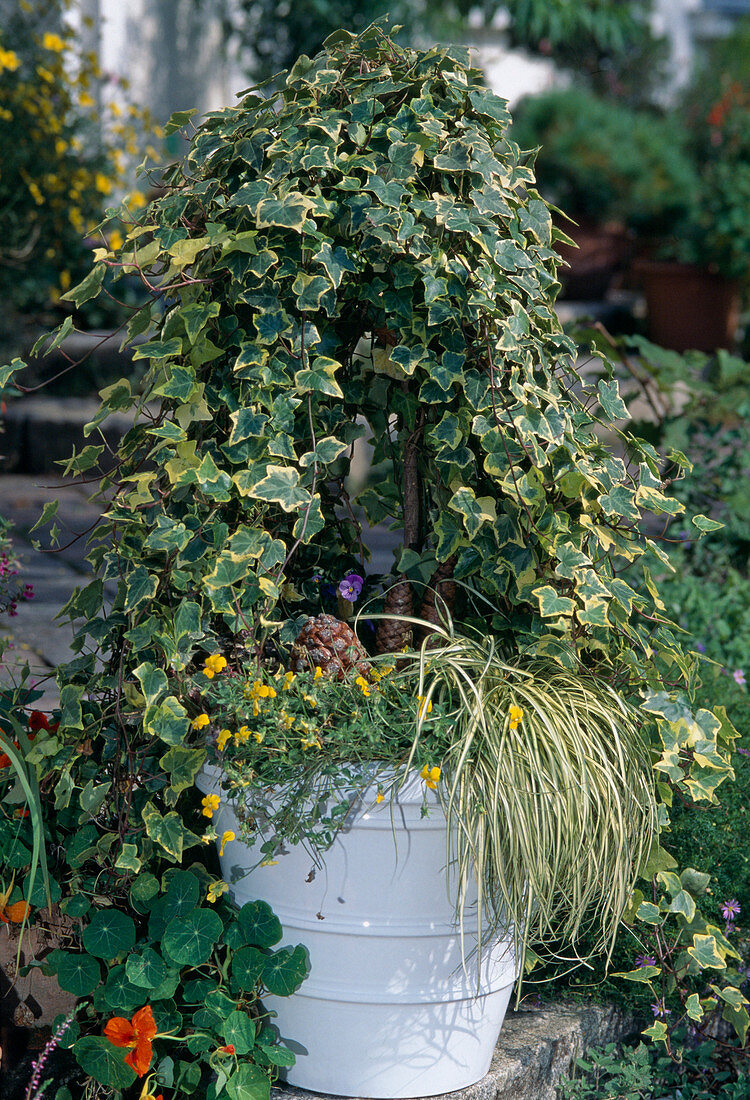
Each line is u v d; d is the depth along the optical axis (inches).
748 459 162.2
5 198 236.2
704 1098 88.7
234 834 73.9
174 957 71.1
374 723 71.6
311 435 76.7
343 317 85.3
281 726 71.6
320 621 79.0
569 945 88.0
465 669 76.4
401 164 75.7
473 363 79.0
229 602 74.1
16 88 232.2
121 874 77.5
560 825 69.1
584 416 84.0
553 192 379.6
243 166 78.1
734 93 386.9
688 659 78.9
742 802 98.7
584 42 451.5
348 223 76.2
